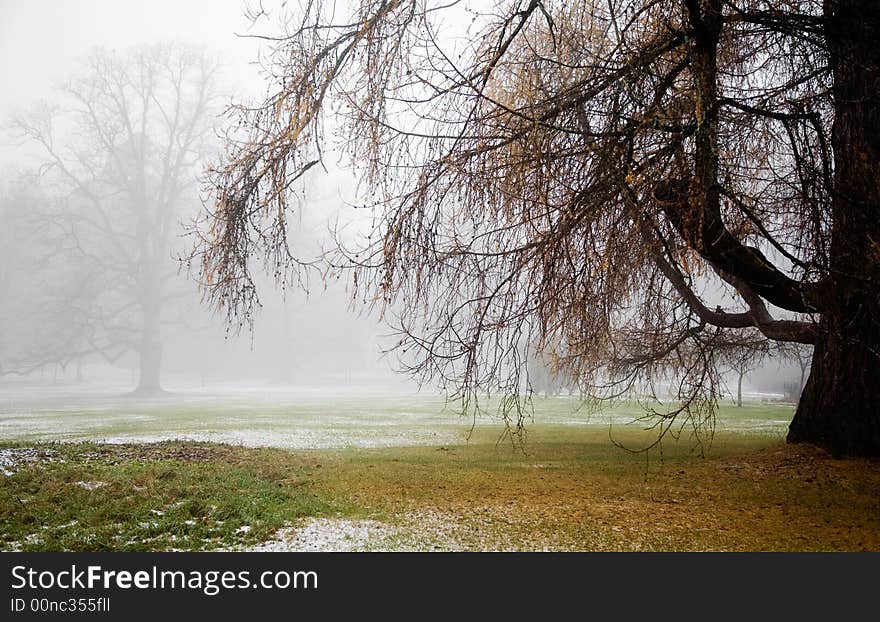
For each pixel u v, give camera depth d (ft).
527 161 24.56
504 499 31.83
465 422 82.53
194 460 43.39
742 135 30.83
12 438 61.16
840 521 27.55
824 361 42.45
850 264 29.58
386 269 26.55
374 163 26.53
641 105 24.82
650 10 27.04
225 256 29.66
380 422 82.07
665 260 32.89
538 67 27.94
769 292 35.40
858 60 31.58
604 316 27.81
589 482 36.78
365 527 26.22
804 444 42.63
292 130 25.70
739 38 31.50
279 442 58.54
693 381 42.01
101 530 24.56
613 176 24.48
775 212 32.50
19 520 25.49
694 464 43.16
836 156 35.99
